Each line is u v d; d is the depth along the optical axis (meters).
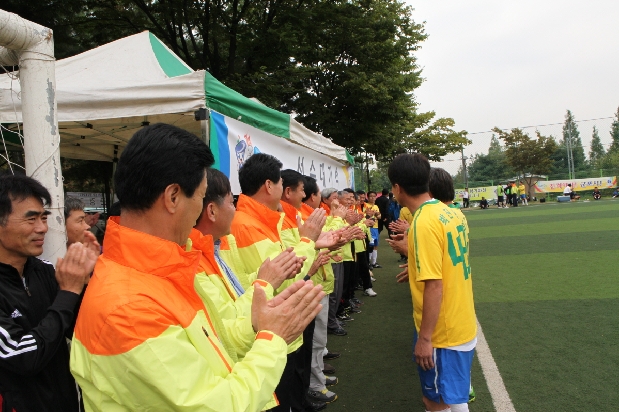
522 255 9.78
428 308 2.27
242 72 12.14
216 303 1.74
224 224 2.10
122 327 1.04
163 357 1.05
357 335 5.18
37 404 1.59
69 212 2.51
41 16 8.60
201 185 1.27
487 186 35.72
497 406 3.29
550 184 33.22
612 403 3.23
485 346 4.51
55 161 2.17
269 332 1.32
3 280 1.66
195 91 3.26
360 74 13.34
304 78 12.98
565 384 3.57
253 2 11.41
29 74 2.11
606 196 31.89
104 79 3.60
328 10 12.30
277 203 2.90
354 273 6.42
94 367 1.07
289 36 11.45
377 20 13.69
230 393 1.14
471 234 14.57
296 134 5.77
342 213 4.54
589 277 7.20
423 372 2.40
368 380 3.91
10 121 3.18
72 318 1.60
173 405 1.04
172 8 10.30
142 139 1.19
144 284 1.14
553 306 5.74
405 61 17.44
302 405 3.03
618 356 4.05
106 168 8.64
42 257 2.12
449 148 27.14
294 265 2.08
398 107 14.66
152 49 4.02
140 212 1.20
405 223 3.56
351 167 11.69
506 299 6.24
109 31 10.93
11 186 1.67
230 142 3.73
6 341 1.47
